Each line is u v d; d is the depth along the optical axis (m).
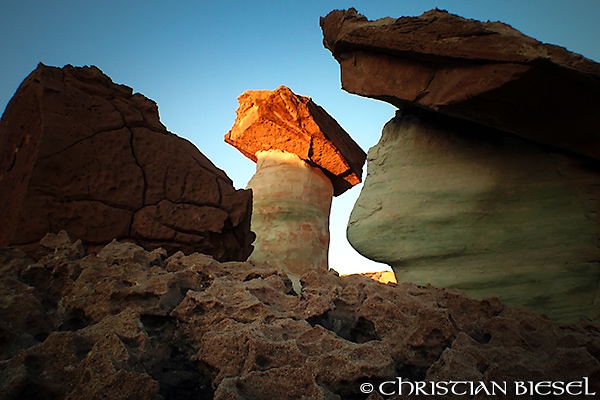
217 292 2.02
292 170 8.24
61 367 1.46
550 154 3.74
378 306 2.06
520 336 1.93
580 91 3.10
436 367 1.63
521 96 3.25
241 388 1.41
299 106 7.71
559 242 3.53
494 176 3.85
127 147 3.11
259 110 7.88
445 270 3.87
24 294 1.81
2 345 1.60
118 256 2.34
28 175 2.68
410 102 3.93
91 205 2.84
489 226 3.79
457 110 3.60
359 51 4.26
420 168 4.22
